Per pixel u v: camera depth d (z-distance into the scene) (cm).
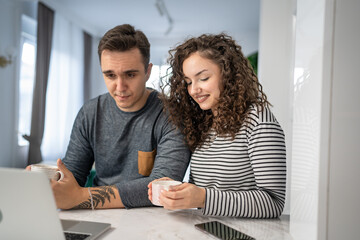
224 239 72
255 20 573
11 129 430
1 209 59
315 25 64
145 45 116
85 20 585
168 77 121
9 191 58
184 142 115
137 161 126
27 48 468
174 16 556
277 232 81
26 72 468
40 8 440
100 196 99
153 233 78
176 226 84
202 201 89
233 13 534
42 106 452
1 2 396
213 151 106
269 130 93
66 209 98
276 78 254
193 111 114
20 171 58
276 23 253
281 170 91
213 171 105
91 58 634
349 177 60
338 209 61
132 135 126
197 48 102
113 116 128
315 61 63
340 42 59
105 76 115
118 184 103
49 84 486
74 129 134
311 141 65
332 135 60
